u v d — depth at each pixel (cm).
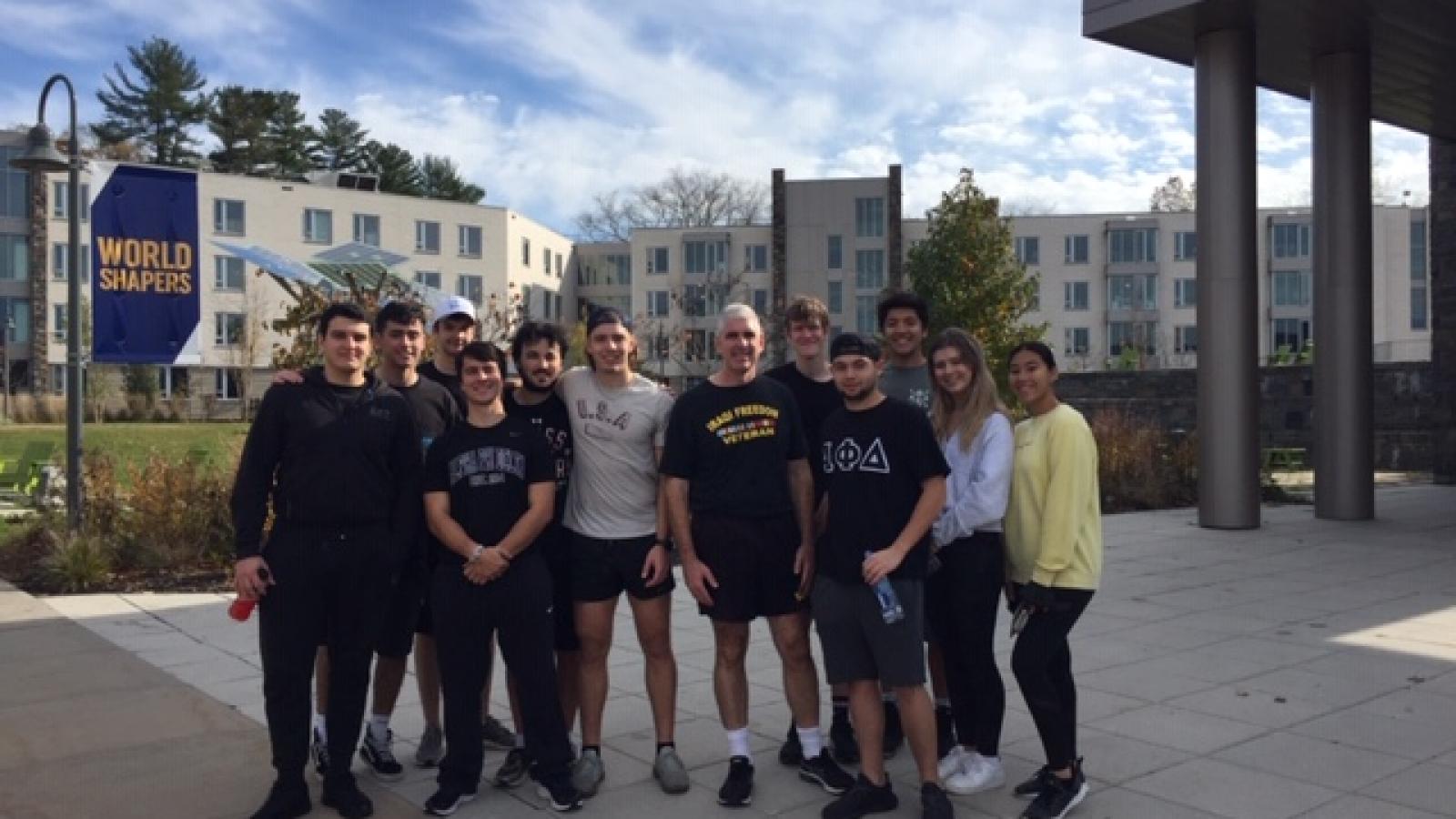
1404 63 1425
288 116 7088
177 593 909
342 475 442
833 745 509
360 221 5897
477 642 455
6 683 644
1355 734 538
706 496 466
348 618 452
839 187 6462
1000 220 2434
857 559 434
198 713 589
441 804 449
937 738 504
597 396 481
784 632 473
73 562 932
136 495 1041
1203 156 1314
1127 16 1274
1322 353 1419
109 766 509
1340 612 833
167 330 1070
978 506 446
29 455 1706
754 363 467
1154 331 6631
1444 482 1905
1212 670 664
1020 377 451
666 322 6606
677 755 502
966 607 462
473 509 454
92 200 1034
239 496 443
